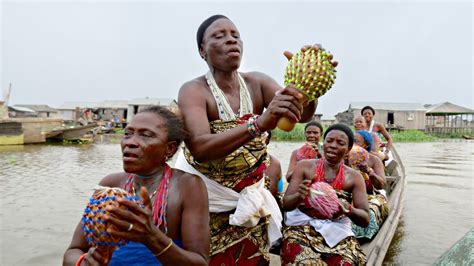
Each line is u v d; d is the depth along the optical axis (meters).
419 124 52.59
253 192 2.49
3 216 7.26
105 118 58.75
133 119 1.93
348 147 3.60
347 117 53.25
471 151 26.38
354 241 3.31
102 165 15.12
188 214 1.92
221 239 2.51
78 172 13.07
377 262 3.63
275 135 36.41
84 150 22.06
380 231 4.42
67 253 1.91
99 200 1.51
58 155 18.83
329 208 3.21
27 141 25.98
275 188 3.93
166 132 1.93
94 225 1.48
